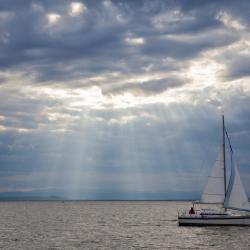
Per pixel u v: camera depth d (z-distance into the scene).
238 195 77.94
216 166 79.56
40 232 80.12
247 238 66.50
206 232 73.81
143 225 98.25
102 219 124.19
